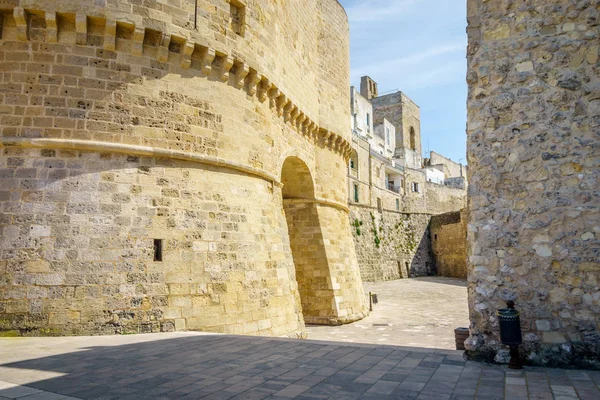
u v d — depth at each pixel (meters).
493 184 8.58
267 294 15.40
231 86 15.98
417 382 6.68
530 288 8.00
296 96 21.84
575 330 7.62
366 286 43.50
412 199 65.31
